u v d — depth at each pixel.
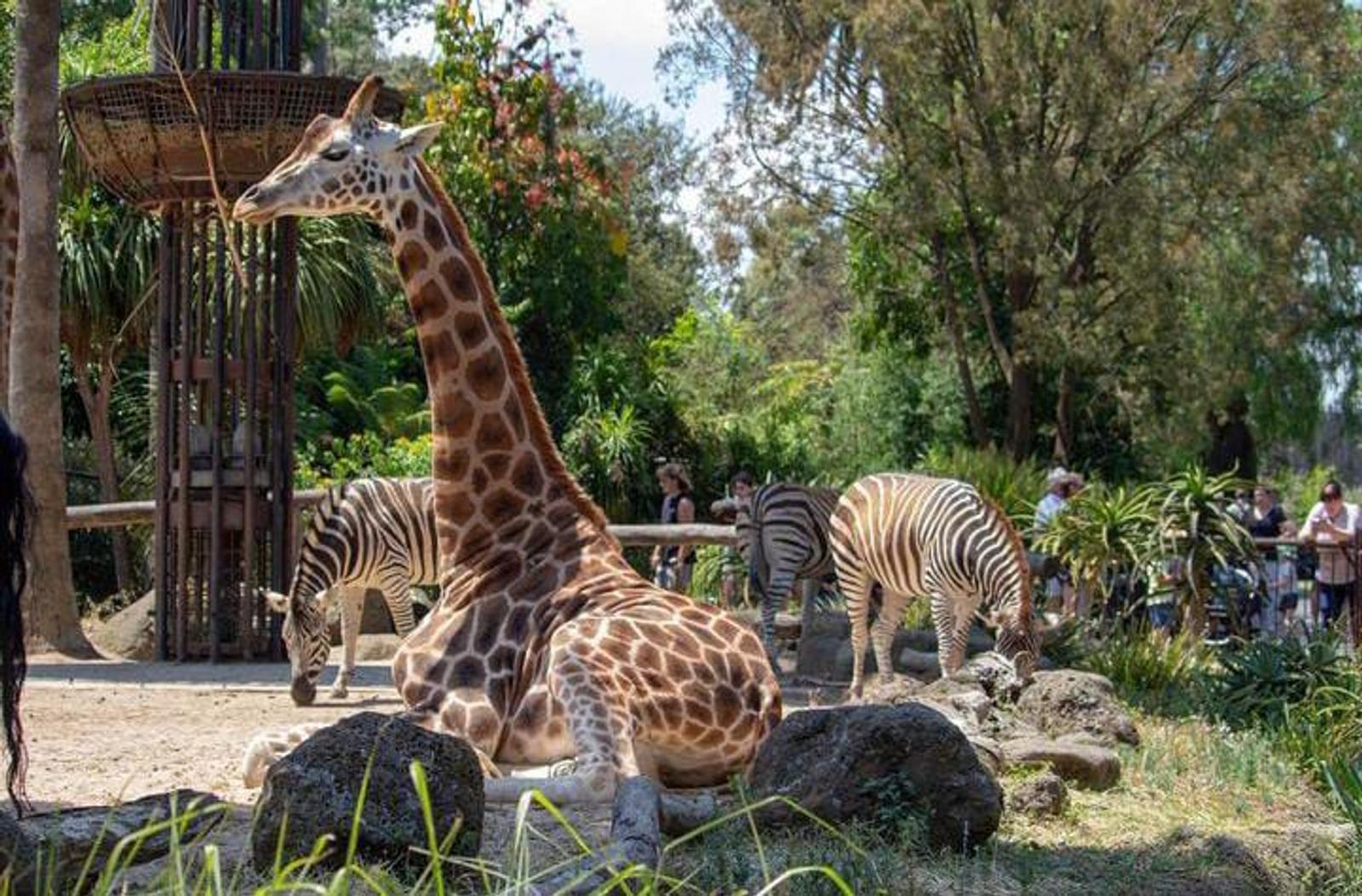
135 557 22.48
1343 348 28.42
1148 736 9.66
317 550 9.88
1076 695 9.21
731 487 26.94
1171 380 25.41
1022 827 7.02
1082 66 24.64
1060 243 27.23
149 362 22.89
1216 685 11.59
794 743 6.26
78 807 6.14
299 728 7.12
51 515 12.77
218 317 12.32
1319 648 11.52
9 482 4.47
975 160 25.58
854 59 25.97
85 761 7.64
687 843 5.86
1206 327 26.06
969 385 27.75
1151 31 24.89
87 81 11.75
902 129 25.75
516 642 7.02
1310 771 9.38
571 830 3.89
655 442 28.73
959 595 11.00
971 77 25.59
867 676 13.04
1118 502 13.89
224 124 11.67
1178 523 13.69
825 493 13.57
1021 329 25.75
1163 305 25.12
